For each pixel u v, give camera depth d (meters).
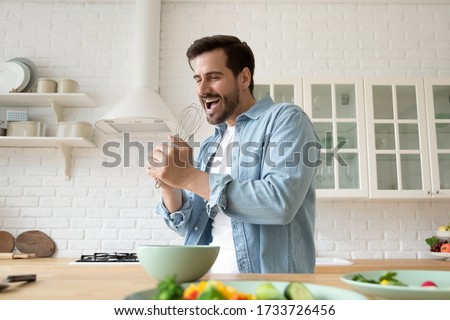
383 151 2.57
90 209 2.79
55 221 2.77
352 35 2.98
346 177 2.57
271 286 0.48
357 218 2.80
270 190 0.99
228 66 1.30
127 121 2.55
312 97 2.65
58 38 2.98
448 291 0.47
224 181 1.00
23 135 2.66
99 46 2.98
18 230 2.75
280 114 1.19
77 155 2.85
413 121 2.62
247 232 1.13
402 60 2.96
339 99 2.67
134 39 2.84
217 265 1.19
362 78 2.65
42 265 2.15
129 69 2.96
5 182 2.80
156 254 0.70
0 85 2.78
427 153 2.59
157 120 2.51
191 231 1.29
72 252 2.73
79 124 2.69
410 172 2.58
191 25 2.99
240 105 1.37
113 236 2.76
